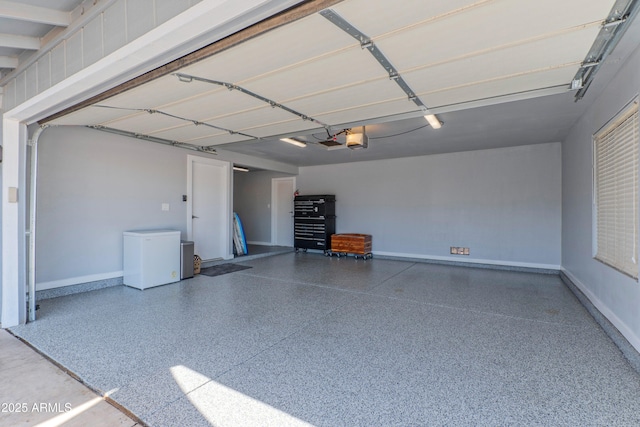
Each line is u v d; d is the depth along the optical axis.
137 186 4.99
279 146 6.18
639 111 2.41
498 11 1.72
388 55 2.19
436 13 1.73
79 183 4.32
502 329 3.16
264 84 2.67
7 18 2.32
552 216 5.88
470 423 1.77
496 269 6.34
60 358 2.53
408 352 2.65
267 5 1.53
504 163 6.30
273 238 9.45
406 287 4.87
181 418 1.81
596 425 1.75
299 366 2.41
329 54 2.17
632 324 2.54
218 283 5.03
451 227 6.86
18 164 3.24
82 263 4.37
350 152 6.79
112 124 3.95
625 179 2.83
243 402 1.96
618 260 2.96
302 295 4.40
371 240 7.83
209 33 1.76
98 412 1.88
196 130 4.25
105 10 2.14
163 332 3.05
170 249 4.97
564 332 3.08
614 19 1.80
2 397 2.02
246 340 2.88
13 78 3.12
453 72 2.46
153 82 2.59
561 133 5.09
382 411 1.88
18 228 3.23
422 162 7.18
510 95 2.93
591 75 2.52
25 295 3.28
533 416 1.83
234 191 10.06
